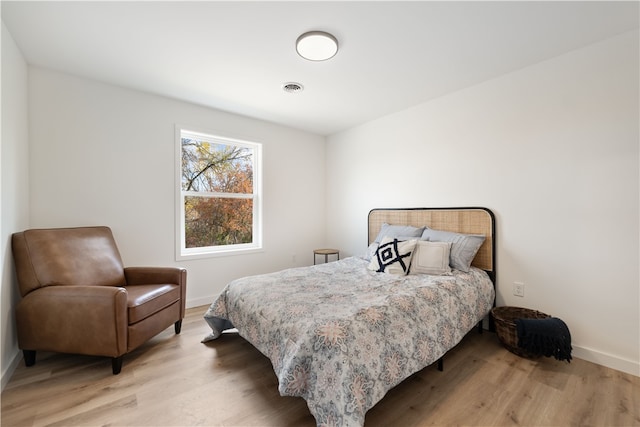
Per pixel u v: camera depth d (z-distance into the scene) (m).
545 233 2.16
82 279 2.06
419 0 1.53
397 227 2.96
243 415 1.44
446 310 1.84
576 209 2.01
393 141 3.27
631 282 1.80
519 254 2.29
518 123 2.29
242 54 2.06
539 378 1.74
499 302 2.41
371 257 2.86
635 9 1.59
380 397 1.31
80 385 1.66
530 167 2.23
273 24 1.73
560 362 1.93
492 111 2.44
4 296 1.74
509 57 2.10
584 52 1.97
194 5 1.57
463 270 2.33
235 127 3.31
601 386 1.66
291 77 2.40
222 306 2.16
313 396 1.27
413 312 1.65
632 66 1.79
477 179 2.54
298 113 3.28
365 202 3.62
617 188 1.85
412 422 1.38
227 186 3.41
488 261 2.44
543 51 2.02
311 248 4.06
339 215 4.00
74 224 2.38
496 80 2.41
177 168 2.91
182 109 2.93
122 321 1.79
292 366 1.31
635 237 1.79
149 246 2.76
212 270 3.18
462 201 2.64
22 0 1.52
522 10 1.60
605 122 1.89
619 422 1.38
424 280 2.11
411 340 1.55
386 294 1.81
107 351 1.77
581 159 1.99
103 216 2.52
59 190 2.32
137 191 2.69
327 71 2.30
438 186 2.83
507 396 1.57
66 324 1.78
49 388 1.63
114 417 1.41
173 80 2.47
